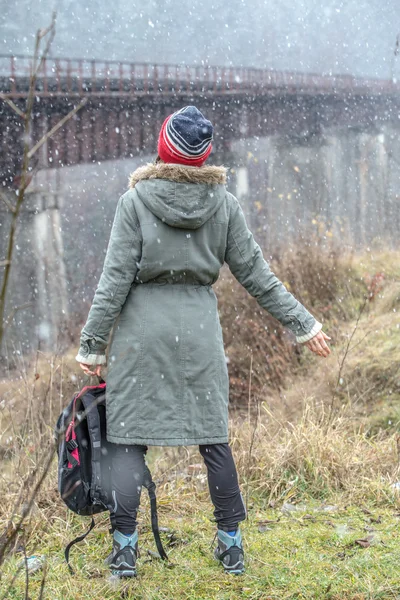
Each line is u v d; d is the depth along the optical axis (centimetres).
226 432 463
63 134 3594
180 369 447
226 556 466
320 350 474
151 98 4216
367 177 4438
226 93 4888
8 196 3278
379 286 1557
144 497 600
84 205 5997
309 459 643
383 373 1039
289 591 443
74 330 1773
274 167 5153
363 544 503
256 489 620
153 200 437
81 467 451
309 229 1889
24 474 607
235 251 471
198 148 439
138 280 454
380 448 708
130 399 444
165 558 481
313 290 1599
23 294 3291
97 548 510
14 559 489
